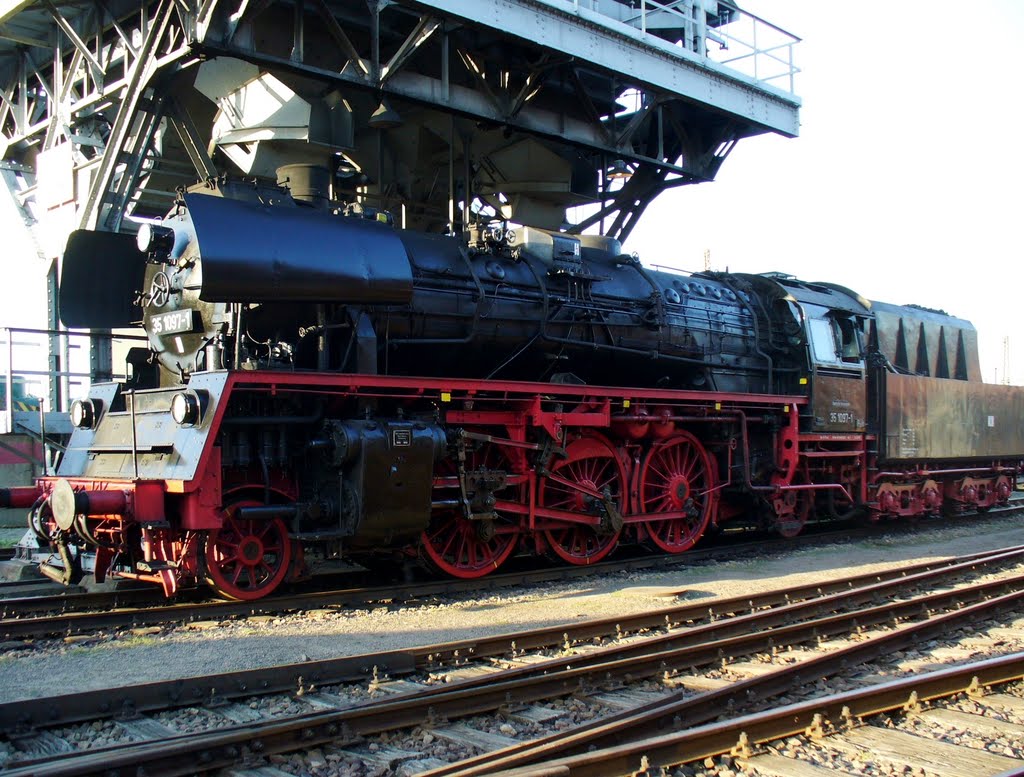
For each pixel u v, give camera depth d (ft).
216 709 17.40
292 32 44.01
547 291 35.96
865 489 48.44
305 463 29.71
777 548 42.47
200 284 25.72
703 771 14.99
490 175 55.21
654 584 32.60
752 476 43.39
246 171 45.88
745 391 44.09
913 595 30.83
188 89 47.50
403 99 40.78
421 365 33.60
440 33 43.73
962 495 57.52
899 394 50.42
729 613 27.43
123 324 34.40
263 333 28.99
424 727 16.63
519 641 22.33
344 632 24.18
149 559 26.55
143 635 23.62
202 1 34.30
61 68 50.57
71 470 32.42
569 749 14.70
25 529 52.90
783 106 54.49
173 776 13.96
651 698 18.67
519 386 32.65
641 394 36.81
